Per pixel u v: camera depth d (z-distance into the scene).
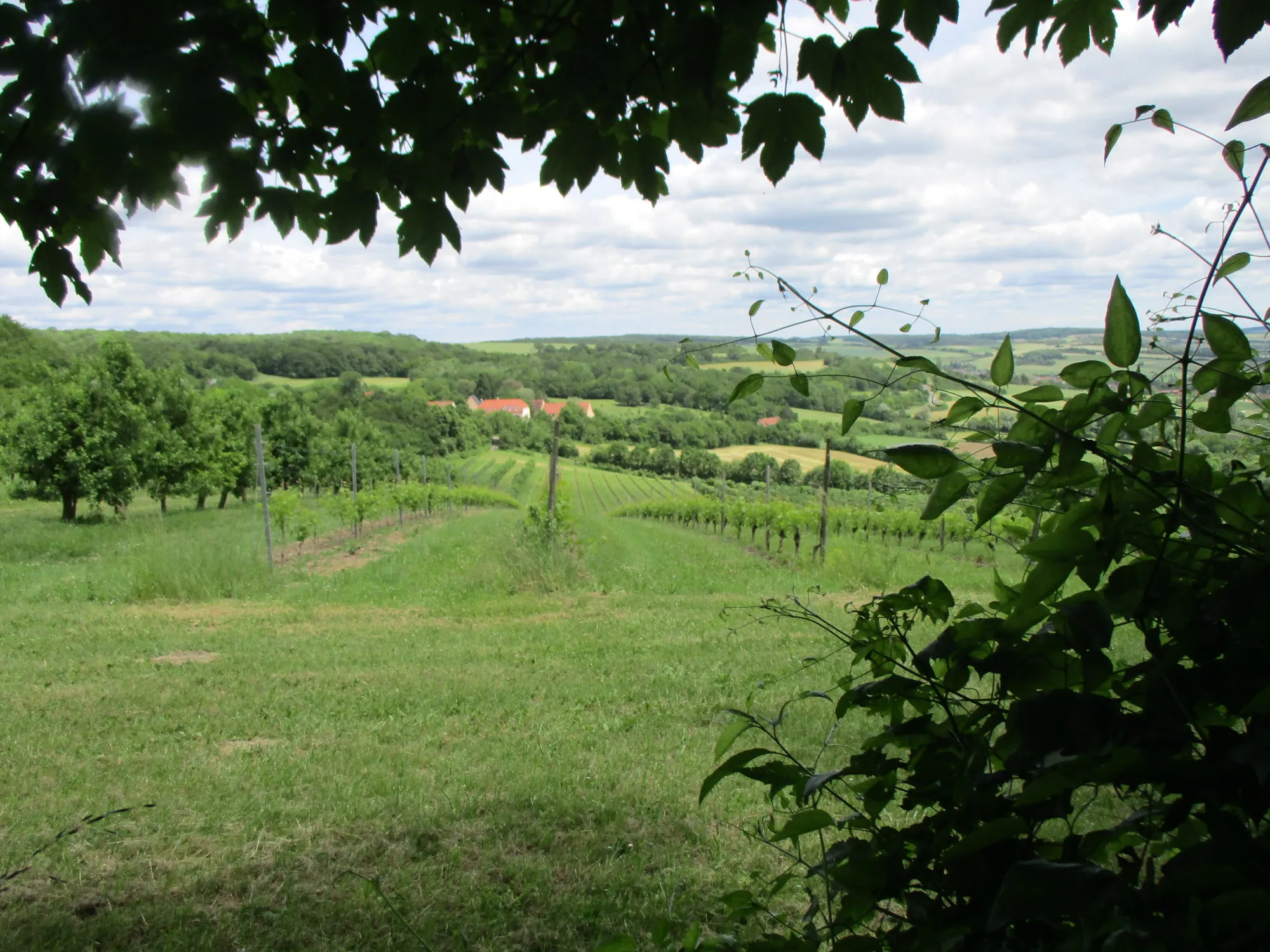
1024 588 1.17
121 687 6.91
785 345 1.20
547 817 4.15
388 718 6.05
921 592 1.35
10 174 1.74
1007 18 2.02
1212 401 1.10
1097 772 0.99
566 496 16.66
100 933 3.17
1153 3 1.60
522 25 1.98
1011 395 1.12
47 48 1.61
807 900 3.25
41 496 24.66
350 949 3.06
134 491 27.14
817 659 1.52
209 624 10.09
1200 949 0.85
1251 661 1.02
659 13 1.75
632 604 11.85
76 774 4.85
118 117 1.64
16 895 3.45
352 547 20.81
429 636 9.37
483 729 5.77
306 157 1.93
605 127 2.00
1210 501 1.08
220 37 1.68
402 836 3.98
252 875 3.64
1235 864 0.93
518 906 3.34
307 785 4.66
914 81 1.77
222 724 5.92
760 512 24.33
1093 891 0.95
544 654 8.28
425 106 1.90
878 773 1.34
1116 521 1.11
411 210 2.02
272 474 39.00
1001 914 0.98
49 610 11.02
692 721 5.85
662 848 3.79
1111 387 1.18
